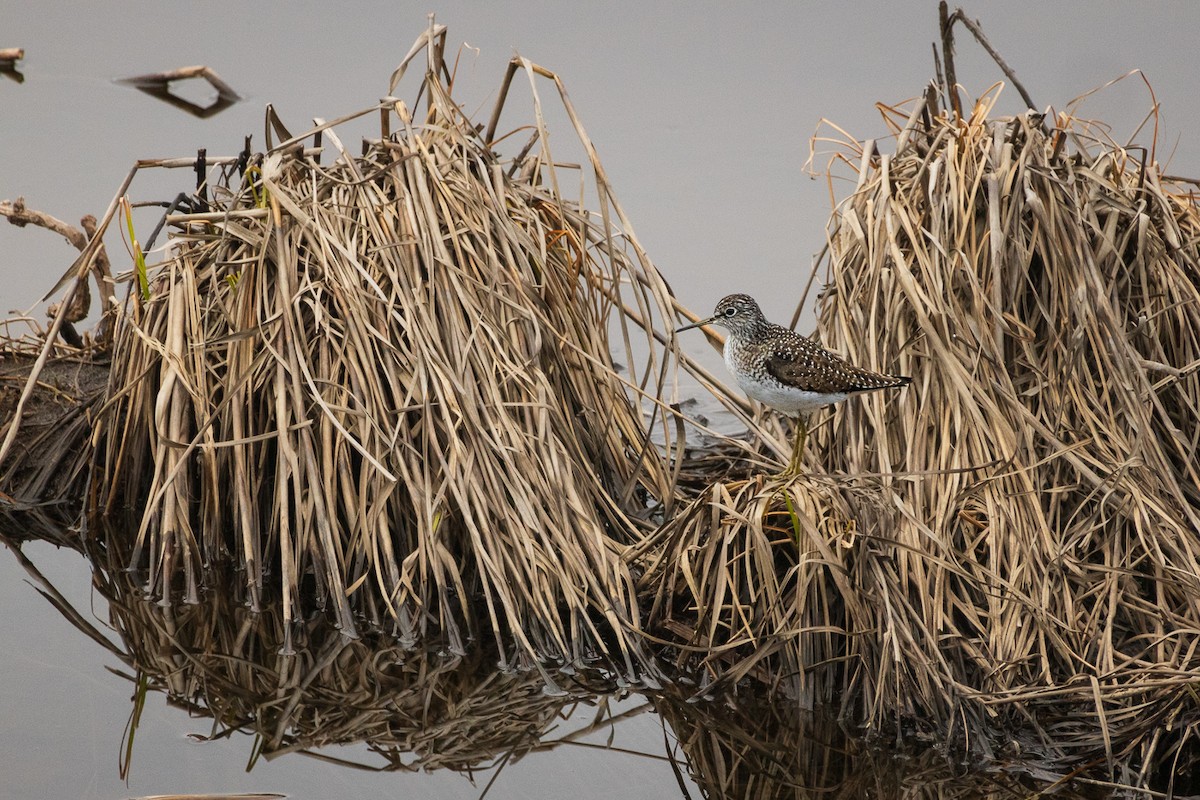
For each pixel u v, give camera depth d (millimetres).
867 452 11500
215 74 21078
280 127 13195
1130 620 10445
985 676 10078
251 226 12070
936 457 11062
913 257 11633
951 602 10430
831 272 13062
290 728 10109
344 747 9898
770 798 9594
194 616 11500
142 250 13406
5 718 9883
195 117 20344
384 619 11391
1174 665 9797
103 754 9562
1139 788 9297
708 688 10609
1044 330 11641
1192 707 9641
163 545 11570
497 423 11398
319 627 11312
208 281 12523
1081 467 10555
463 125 12906
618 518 12211
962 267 11445
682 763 9898
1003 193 11445
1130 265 11812
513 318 11953
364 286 11695
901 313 11391
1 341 14492
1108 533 10812
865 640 10305
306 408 11672
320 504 11250
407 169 12141
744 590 11062
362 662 10945
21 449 13250
